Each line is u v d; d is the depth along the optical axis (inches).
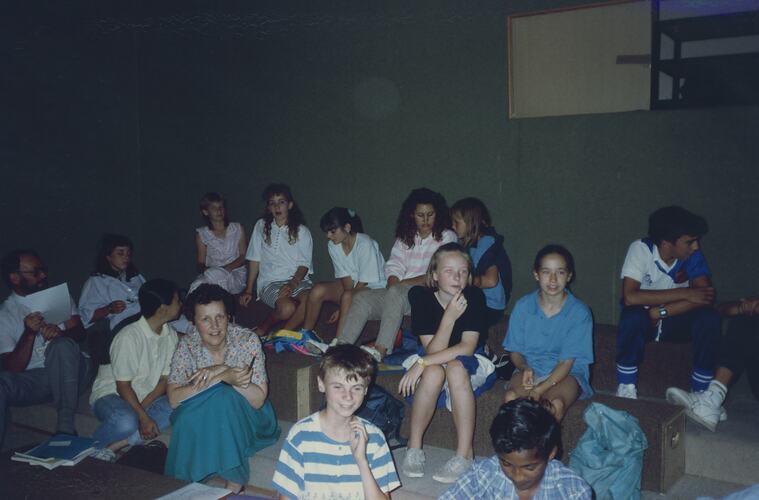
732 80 161.9
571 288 181.6
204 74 235.3
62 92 229.9
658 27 170.4
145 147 249.4
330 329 186.9
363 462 97.4
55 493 109.7
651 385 151.1
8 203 217.8
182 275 247.6
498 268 170.4
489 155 190.9
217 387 129.3
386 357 155.6
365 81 207.6
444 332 131.0
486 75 189.5
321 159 217.6
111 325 183.9
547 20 193.3
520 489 86.7
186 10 235.6
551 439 83.7
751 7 163.2
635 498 115.3
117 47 243.3
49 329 157.6
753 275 159.9
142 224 252.8
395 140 204.8
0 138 215.2
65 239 232.8
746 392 150.3
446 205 198.4
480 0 188.4
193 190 242.1
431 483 124.4
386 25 202.5
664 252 145.6
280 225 202.4
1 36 213.8
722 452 126.0
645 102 190.9
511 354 139.1
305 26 215.6
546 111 199.6
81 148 235.1
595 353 159.9
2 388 151.6
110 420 140.7
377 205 209.9
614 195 174.6
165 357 149.9
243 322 203.5
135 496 108.8
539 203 184.5
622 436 114.7
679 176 166.4
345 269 185.3
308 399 156.5
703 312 137.9
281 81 221.8
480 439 135.1
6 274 160.9
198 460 127.4
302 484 101.0
